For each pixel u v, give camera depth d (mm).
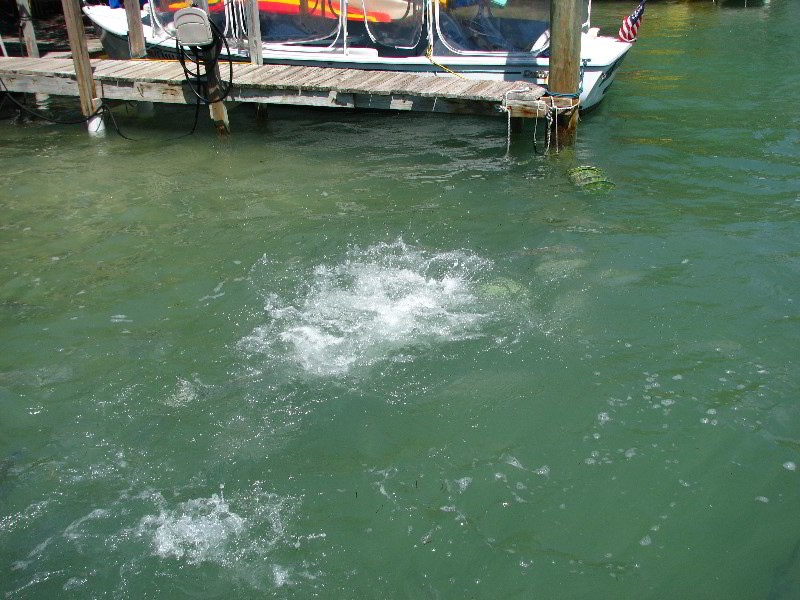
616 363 5727
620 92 13898
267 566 4277
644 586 4094
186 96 11281
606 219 8172
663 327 6133
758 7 24312
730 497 4594
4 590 4129
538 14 11555
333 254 7488
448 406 5379
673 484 4684
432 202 8781
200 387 5629
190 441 5137
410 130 11750
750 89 13758
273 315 6465
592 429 5113
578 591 4082
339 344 6070
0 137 11648
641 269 7020
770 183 9109
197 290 6875
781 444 4938
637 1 26891
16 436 5180
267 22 12508
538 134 11406
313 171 9945
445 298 6672
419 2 11664
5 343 6129
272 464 4945
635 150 10531
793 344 5867
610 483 4711
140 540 4430
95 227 8242
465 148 10812
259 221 8320
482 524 4480
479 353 5910
